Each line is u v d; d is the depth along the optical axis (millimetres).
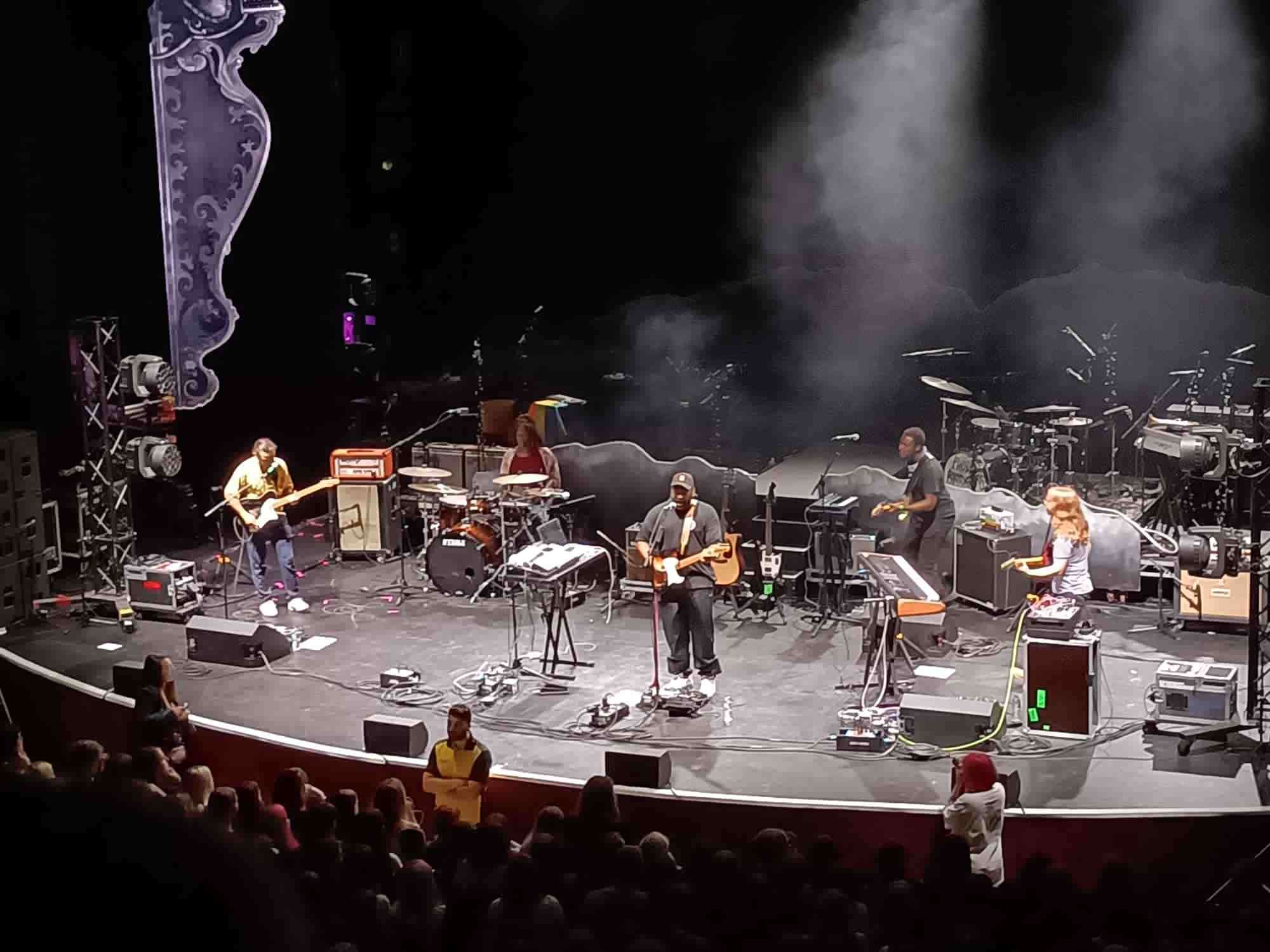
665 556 10633
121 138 16625
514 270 20469
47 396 16266
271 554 13680
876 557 10352
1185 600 12047
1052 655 9742
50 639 12492
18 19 15422
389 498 14641
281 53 18266
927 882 6254
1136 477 15852
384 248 19906
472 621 12773
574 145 19828
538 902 5539
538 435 13375
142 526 15648
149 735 9750
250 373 18359
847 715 9922
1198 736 9570
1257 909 5848
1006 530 12594
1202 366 15898
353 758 9570
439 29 19672
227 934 574
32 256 16000
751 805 8711
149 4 16328
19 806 589
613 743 9984
